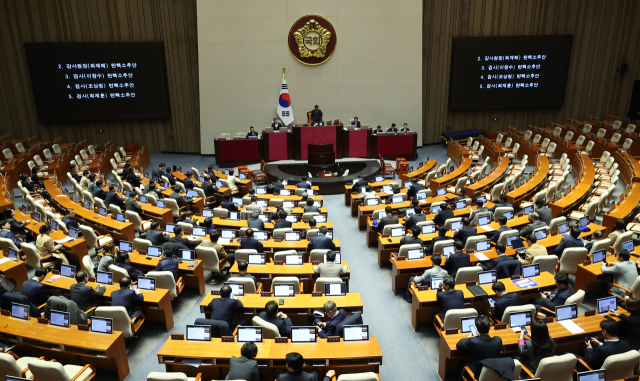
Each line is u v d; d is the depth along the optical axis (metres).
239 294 7.75
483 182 15.49
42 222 12.05
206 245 9.82
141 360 7.35
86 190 14.35
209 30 21.47
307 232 10.42
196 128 23.36
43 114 21.56
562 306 6.67
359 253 11.77
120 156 20.84
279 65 22.11
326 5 21.64
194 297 9.36
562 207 12.27
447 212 11.21
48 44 20.81
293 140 20.61
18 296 7.43
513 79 23.34
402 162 18.72
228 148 20.56
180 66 22.45
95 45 21.19
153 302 7.80
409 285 8.97
